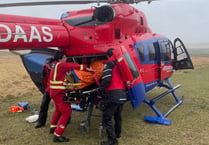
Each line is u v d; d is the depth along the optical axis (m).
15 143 4.41
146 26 6.19
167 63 6.66
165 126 5.22
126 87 4.32
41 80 5.78
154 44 6.01
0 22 3.53
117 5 4.96
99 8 4.61
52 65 4.38
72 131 5.00
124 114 6.15
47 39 4.04
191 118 5.72
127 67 4.19
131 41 5.08
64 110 4.31
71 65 4.25
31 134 4.83
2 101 7.70
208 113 6.11
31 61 5.66
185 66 7.08
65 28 4.52
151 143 4.35
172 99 7.75
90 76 4.36
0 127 5.23
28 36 3.74
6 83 11.58
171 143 4.34
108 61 4.05
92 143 4.39
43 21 4.24
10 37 3.50
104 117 4.10
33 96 8.52
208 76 12.98
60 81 4.23
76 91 4.27
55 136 4.39
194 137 4.59
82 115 6.11
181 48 7.04
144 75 5.49
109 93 4.04
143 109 6.62
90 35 4.65
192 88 9.50
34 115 5.81
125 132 4.88
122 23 5.02
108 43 4.79
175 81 11.31
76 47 4.66
